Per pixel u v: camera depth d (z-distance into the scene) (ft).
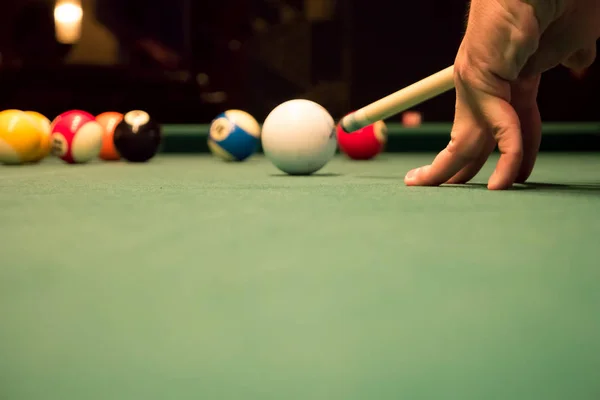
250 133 3.24
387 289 0.77
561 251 0.98
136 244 1.04
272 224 1.23
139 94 6.49
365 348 0.59
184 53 7.75
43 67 6.27
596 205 1.50
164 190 1.91
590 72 7.34
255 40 8.05
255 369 0.55
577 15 1.75
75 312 0.70
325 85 8.10
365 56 8.00
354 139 3.37
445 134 4.29
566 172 2.60
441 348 0.59
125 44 7.57
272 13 8.02
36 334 0.64
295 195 1.76
